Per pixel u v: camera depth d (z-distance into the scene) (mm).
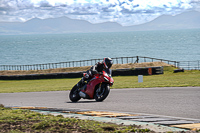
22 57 171250
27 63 137500
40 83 41844
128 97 15703
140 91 18953
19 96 20578
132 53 168375
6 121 8156
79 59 145000
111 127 7285
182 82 24797
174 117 9281
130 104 12891
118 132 6930
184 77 33531
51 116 9336
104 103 13648
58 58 155375
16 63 140750
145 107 11820
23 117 8859
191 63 90688
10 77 55406
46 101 16109
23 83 44500
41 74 52844
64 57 159625
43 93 22297
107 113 10328
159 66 49688
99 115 9961
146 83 26719
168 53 154750
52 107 13117
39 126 7391
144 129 7113
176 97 14547
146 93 17344
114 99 15109
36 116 9266
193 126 7664
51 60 146500
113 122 8531
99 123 8102
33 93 22953
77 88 15406
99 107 12375
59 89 25891
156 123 8203
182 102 12719
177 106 11672
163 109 11102
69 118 8773
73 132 6930
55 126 7492
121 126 7781
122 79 40625
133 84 26672
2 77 56219
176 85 21812
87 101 15258
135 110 11195
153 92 17719
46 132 6930
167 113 10227
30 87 33000
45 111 11477
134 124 7953
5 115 9258
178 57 131125
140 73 48719
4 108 11477
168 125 7914
